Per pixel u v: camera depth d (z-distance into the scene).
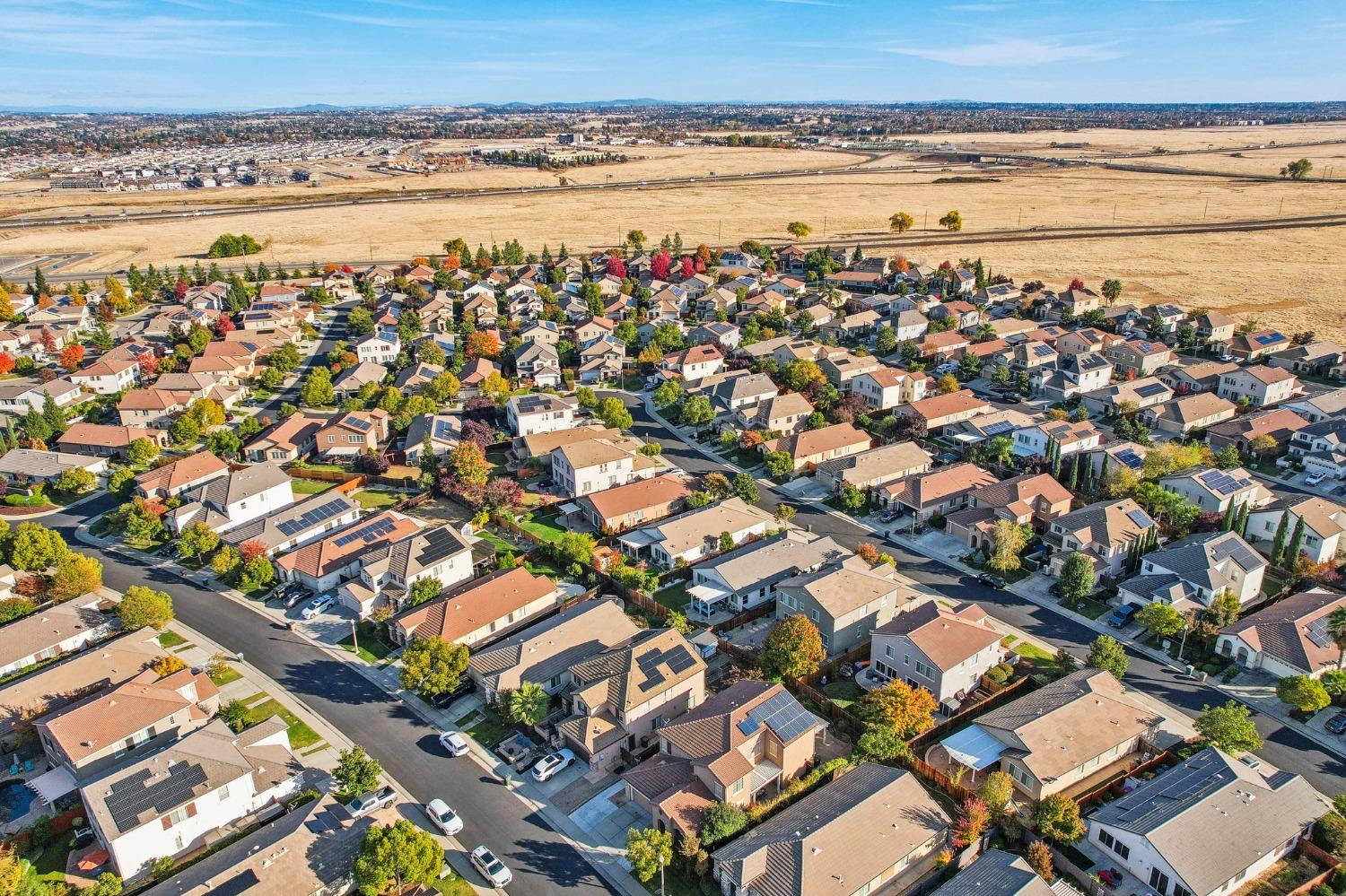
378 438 122.12
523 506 102.69
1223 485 96.50
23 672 73.00
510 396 138.50
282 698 70.38
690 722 60.69
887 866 50.81
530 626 77.81
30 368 157.38
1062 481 105.12
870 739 60.47
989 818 55.09
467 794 60.00
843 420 123.62
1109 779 59.16
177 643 77.94
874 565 85.75
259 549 89.50
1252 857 50.56
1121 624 78.19
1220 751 59.06
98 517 103.38
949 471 102.50
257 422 129.00
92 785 55.66
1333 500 99.38
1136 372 144.25
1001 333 166.50
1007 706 64.69
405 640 76.69
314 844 52.56
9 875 49.16
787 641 69.88
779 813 55.91
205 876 49.91
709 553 91.50
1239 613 78.69
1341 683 66.38
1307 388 137.25
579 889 52.34
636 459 109.88
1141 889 50.88
